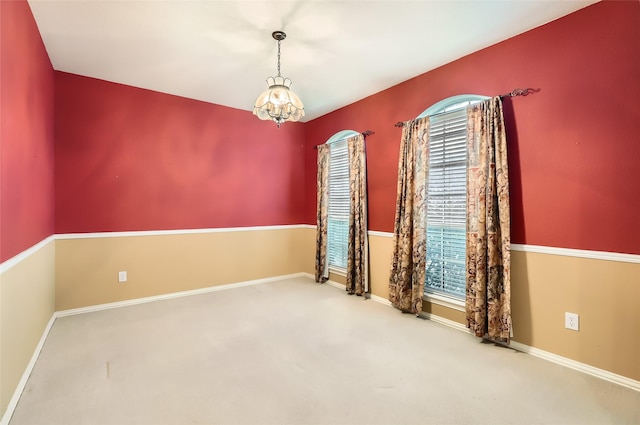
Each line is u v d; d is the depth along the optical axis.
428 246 3.44
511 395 2.02
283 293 4.27
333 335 2.93
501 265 2.70
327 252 4.81
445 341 2.81
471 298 2.88
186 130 4.18
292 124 5.15
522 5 2.28
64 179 3.41
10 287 1.87
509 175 2.71
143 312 3.52
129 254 3.80
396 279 3.60
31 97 2.39
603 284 2.24
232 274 4.58
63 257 3.41
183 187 4.17
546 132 2.51
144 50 2.92
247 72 3.40
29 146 2.35
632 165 2.12
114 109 3.68
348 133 4.61
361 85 3.75
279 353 2.58
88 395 2.00
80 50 2.93
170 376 2.23
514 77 2.69
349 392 2.05
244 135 4.68
